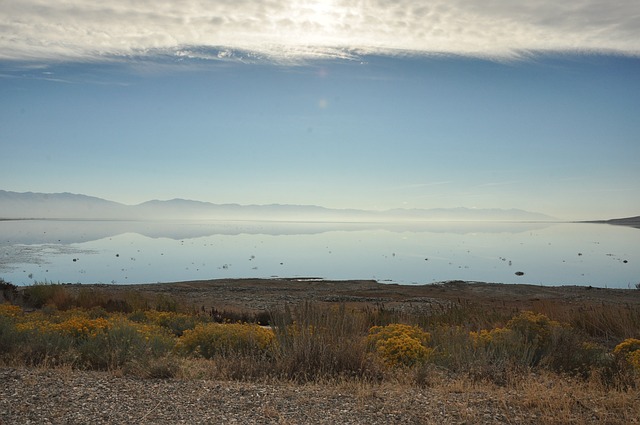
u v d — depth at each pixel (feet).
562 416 20.74
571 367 31.78
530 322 39.29
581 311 59.98
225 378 28.45
